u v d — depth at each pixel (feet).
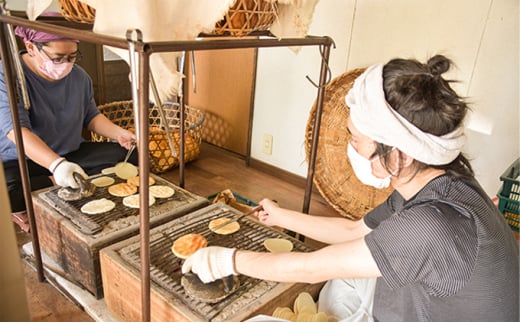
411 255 2.61
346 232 4.08
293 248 4.35
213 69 9.77
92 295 4.51
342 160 7.14
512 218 5.20
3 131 5.40
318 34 7.56
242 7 3.18
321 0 7.34
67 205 4.78
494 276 2.64
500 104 5.91
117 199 5.02
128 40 2.50
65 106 6.22
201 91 10.26
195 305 3.48
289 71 8.15
